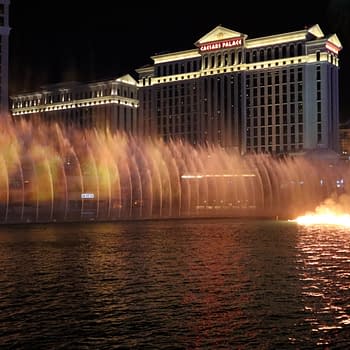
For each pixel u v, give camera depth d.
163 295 21.27
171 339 15.50
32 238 45.84
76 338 15.59
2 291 22.08
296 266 28.89
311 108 175.00
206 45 190.38
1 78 160.88
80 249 37.28
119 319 17.66
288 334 15.96
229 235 49.66
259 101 182.75
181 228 59.47
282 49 180.00
